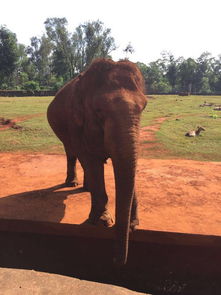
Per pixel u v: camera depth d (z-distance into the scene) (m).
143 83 3.64
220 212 4.73
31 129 13.82
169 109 26.83
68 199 5.29
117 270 4.34
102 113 3.26
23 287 2.79
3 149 10.59
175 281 4.19
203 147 11.11
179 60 87.62
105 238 4.18
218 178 6.55
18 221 4.43
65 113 5.02
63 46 62.91
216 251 4.01
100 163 4.12
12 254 4.55
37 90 49.44
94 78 3.55
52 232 4.36
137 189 5.77
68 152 5.82
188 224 4.27
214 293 4.10
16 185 6.17
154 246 4.14
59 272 4.49
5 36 62.62
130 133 2.98
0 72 64.25
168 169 7.23
